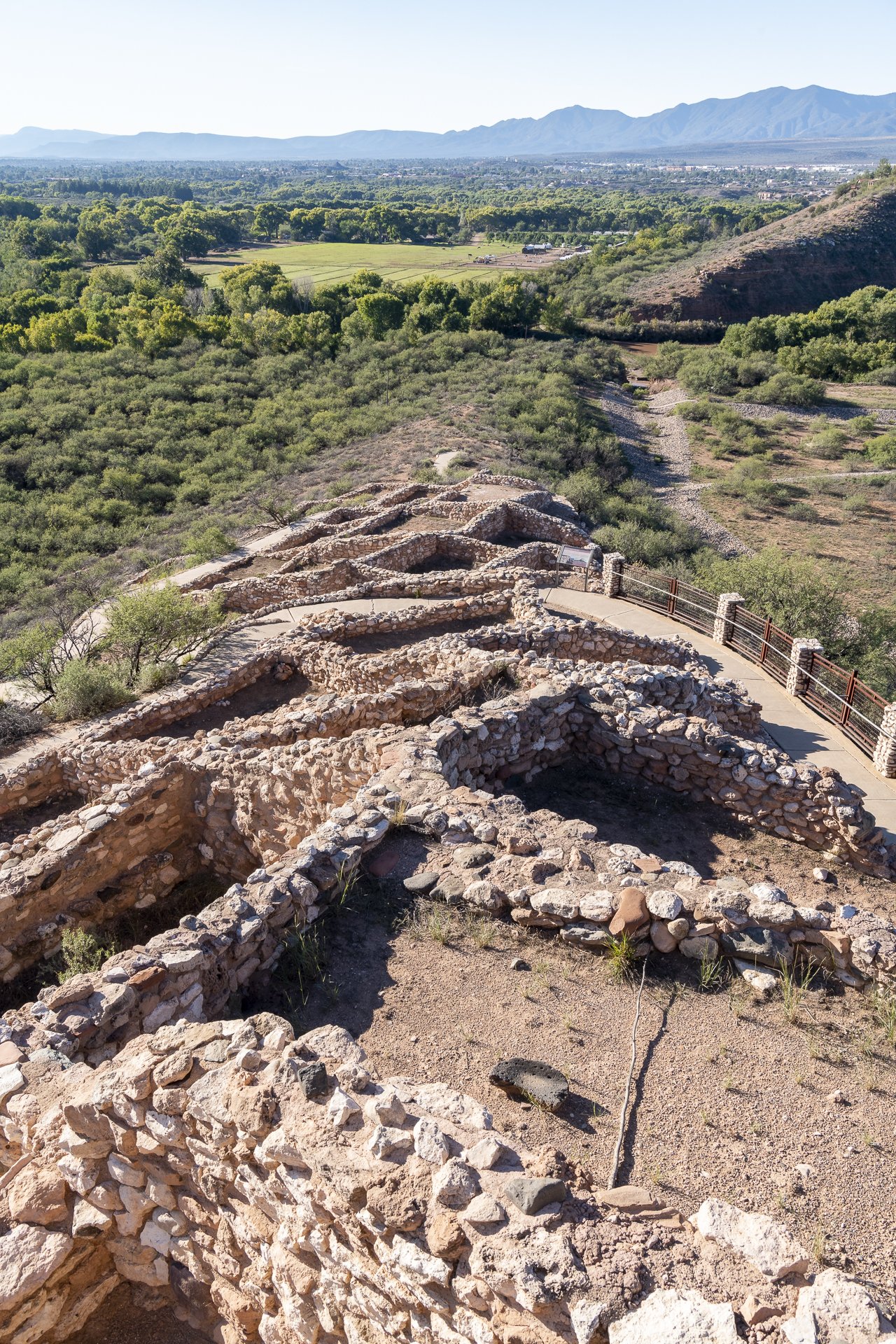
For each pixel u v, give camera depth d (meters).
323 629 16.92
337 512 32.16
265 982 6.82
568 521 32.00
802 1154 5.32
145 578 28.50
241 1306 5.05
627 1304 3.69
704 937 6.98
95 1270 5.50
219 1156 4.75
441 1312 3.96
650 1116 5.55
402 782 8.95
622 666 13.12
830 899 9.04
